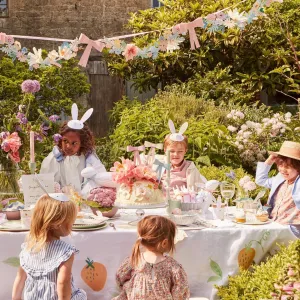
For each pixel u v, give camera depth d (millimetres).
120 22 10531
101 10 10453
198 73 9461
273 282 3393
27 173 4188
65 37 10391
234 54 9453
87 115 4844
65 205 3119
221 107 8383
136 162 4094
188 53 9422
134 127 7484
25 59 4480
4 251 3648
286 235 3818
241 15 4473
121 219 4059
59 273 3033
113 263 3693
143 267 3256
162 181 4371
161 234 3238
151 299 3225
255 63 9438
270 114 8602
